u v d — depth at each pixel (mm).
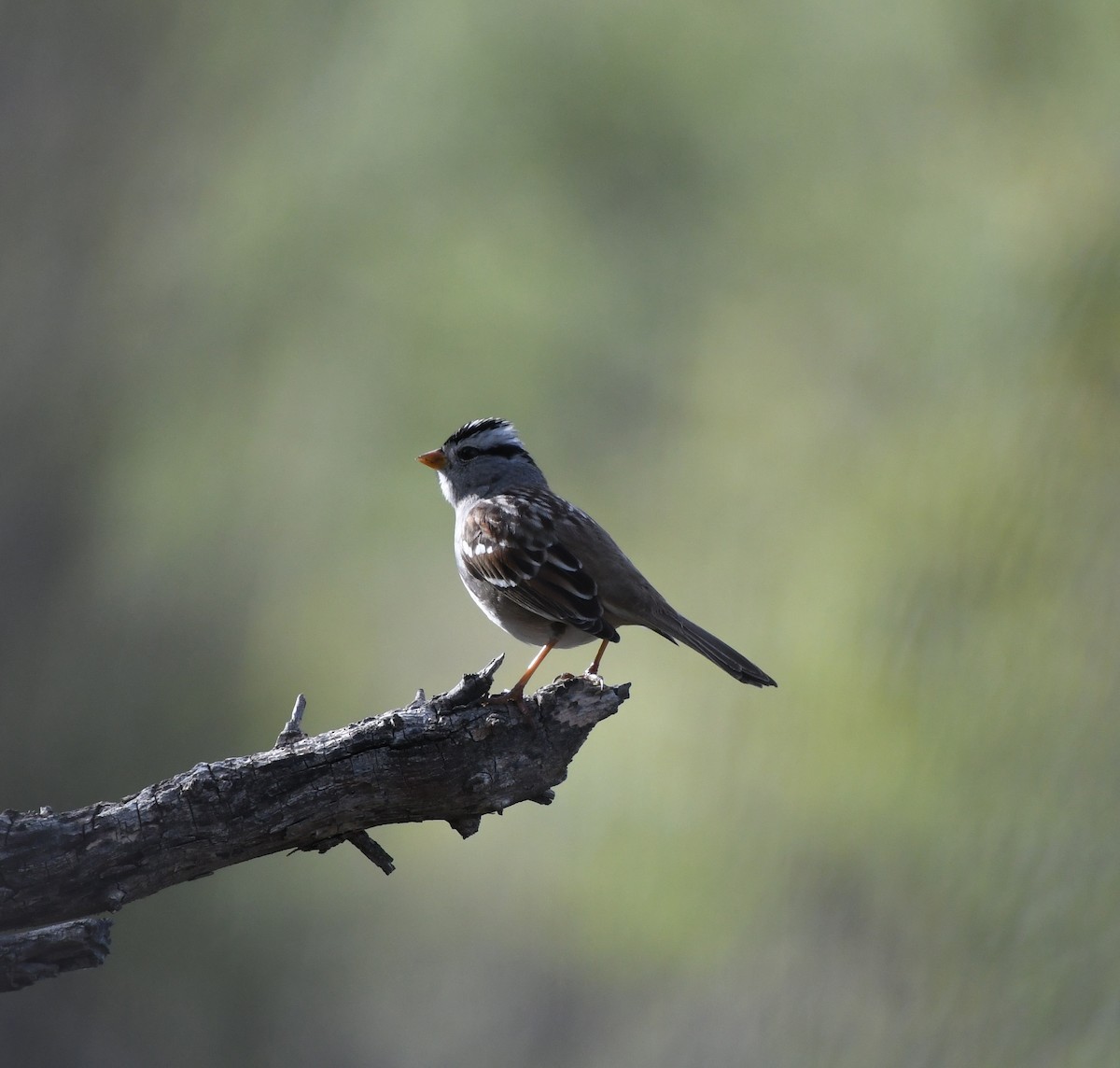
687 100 14336
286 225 15625
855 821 10633
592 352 14672
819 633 11039
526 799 5492
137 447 15914
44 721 15773
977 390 11047
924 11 12742
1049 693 9797
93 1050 15484
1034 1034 9289
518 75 14656
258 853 5238
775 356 13883
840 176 13766
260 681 15336
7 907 4945
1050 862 9547
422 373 14945
